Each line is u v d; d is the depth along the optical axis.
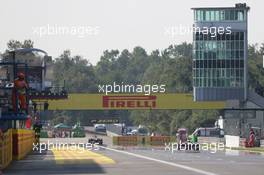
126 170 60.12
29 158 86.00
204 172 57.56
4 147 63.88
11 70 95.50
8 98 79.94
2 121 82.62
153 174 55.00
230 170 60.56
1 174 57.28
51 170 61.97
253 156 95.06
